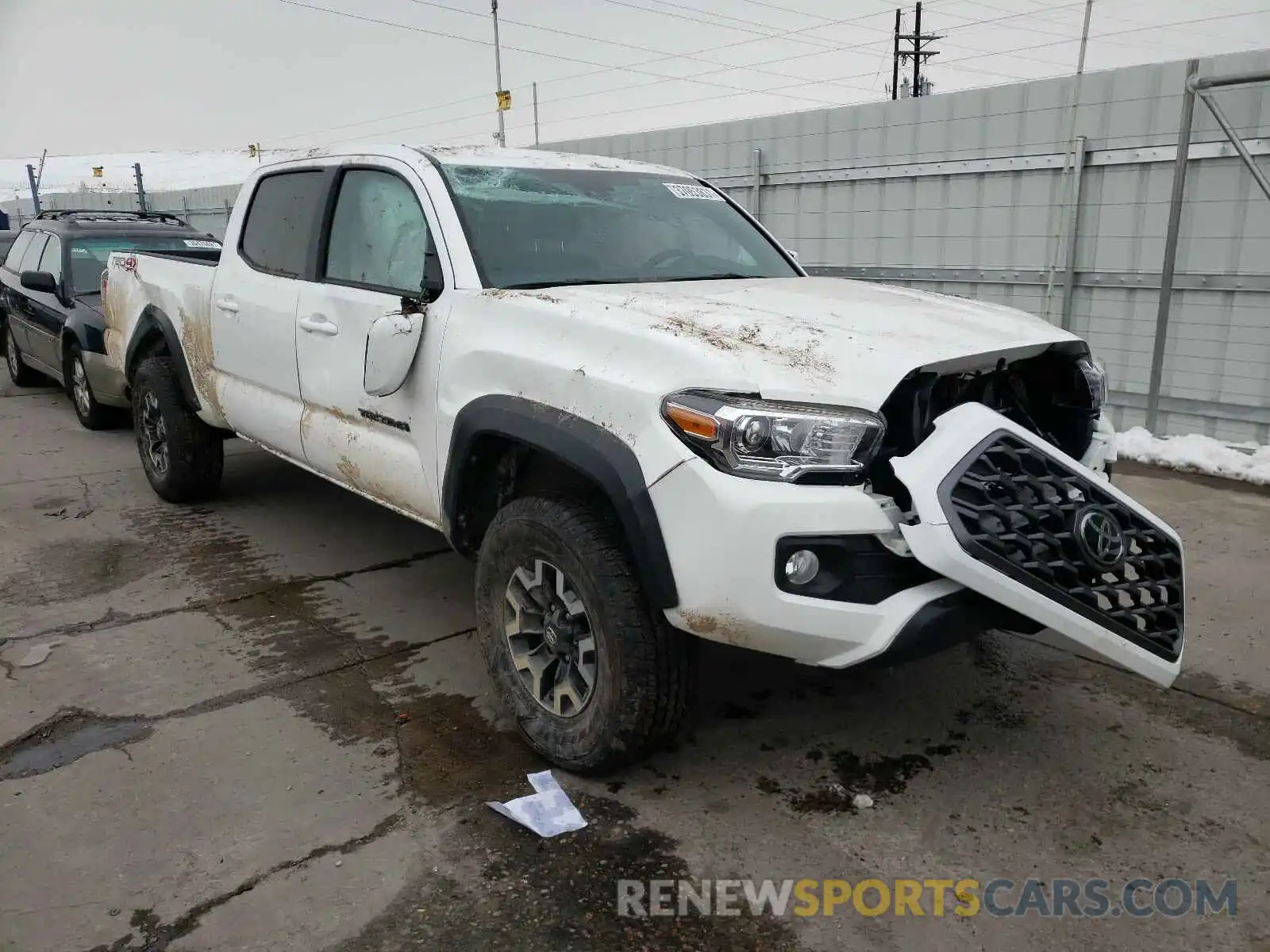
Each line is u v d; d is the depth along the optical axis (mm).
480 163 3846
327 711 3398
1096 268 6742
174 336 5188
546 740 2994
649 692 2738
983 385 2969
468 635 4043
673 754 3121
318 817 2777
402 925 2355
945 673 3680
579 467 2701
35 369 9844
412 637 4020
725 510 2422
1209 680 3592
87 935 2316
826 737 3223
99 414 7977
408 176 3738
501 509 3102
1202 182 6168
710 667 3723
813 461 2449
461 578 4699
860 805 2840
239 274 4625
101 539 5266
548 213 3746
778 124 8375
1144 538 2715
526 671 3090
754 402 2453
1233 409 6320
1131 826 2744
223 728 3277
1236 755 3104
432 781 2967
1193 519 5305
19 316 9359
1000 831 2723
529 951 2275
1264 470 5922
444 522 3359
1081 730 3266
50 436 7918
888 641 2461
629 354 2699
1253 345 6160
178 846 2646
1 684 3598
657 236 3959
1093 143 6562
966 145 7199
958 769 3033
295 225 4336
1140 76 6301
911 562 2547
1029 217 6965
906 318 3037
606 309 2951
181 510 5785
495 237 3518
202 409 5176
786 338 2697
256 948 2277
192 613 4262
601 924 2359
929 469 2486
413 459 3514
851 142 7875
